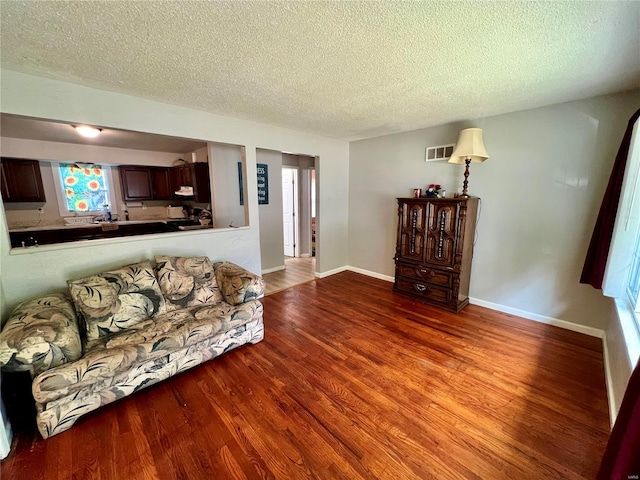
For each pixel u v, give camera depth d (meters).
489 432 1.62
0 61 1.77
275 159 4.80
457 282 3.13
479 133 2.80
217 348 2.25
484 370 2.18
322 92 2.31
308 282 4.33
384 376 2.12
